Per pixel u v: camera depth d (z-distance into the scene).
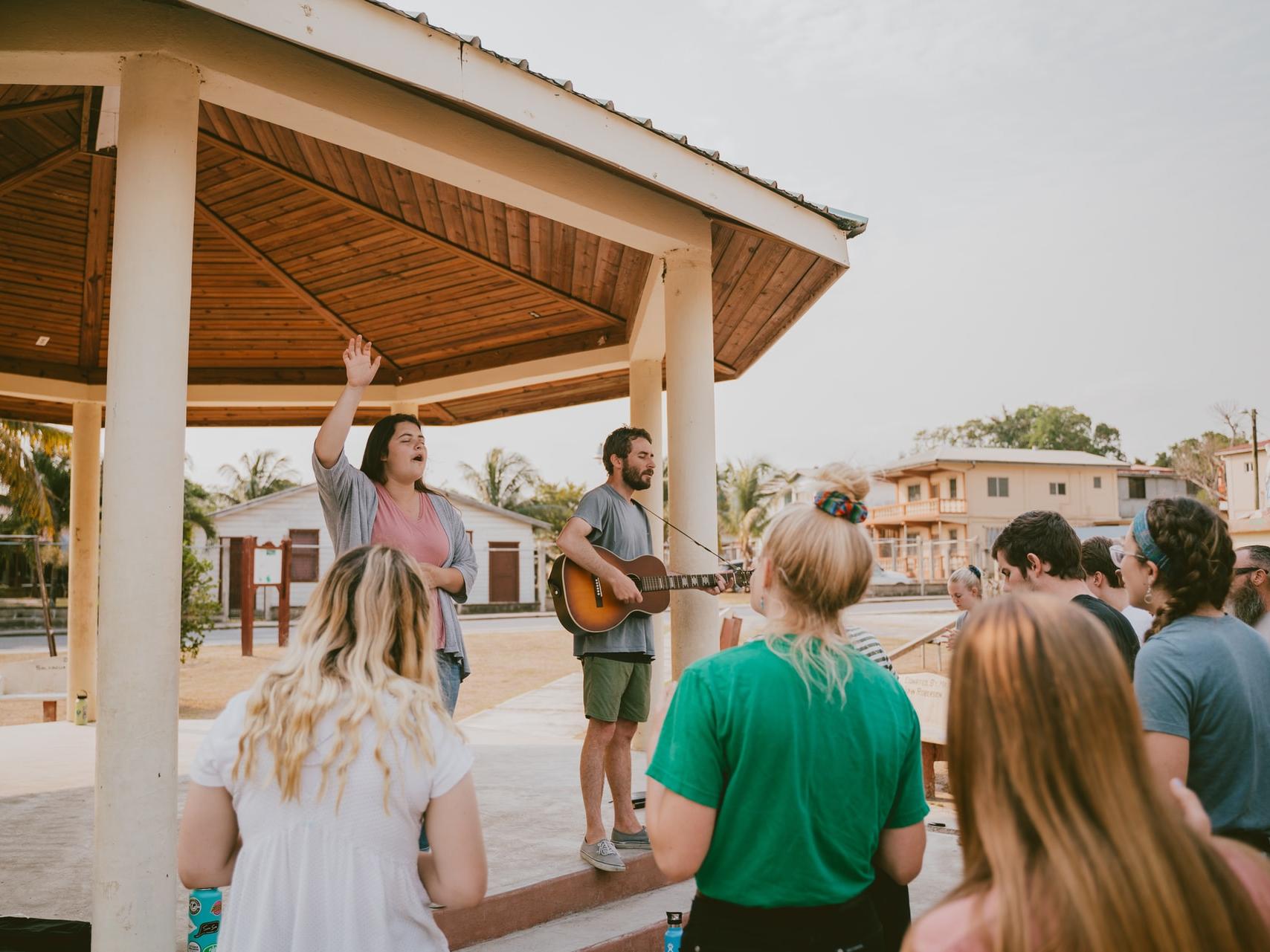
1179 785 1.25
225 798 1.68
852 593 1.72
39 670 10.34
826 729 1.63
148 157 2.84
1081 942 0.93
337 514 2.96
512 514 34.16
